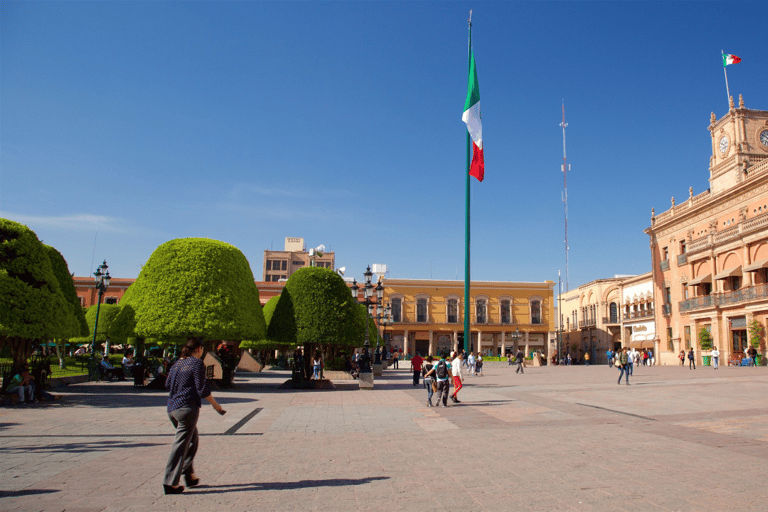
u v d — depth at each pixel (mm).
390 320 70562
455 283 72688
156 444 8258
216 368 20438
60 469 6469
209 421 11133
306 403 15047
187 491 5469
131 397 16172
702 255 41938
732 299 37938
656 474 6078
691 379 23406
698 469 6305
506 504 4957
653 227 50531
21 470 6406
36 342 16719
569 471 6281
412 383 25000
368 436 9125
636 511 4715
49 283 15203
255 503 5016
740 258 37625
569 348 74750
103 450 7750
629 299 58781
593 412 12016
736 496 5148
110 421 10836
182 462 5414
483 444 8195
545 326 72625
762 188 36000
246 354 37656
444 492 5391
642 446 7816
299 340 21484
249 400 15969
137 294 20562
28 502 5000
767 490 5363
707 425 9766
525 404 14102
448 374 14180
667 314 48219
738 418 10586
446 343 72812
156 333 19422
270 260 94750
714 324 40094
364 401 15672
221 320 19750
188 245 20672
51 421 10828
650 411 11961
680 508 4785
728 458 6910
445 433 9398
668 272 48250
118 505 4926
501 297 72750
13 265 14477
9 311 13922
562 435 8938
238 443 8438
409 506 4910
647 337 54250
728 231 38719
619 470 6297
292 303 22172
